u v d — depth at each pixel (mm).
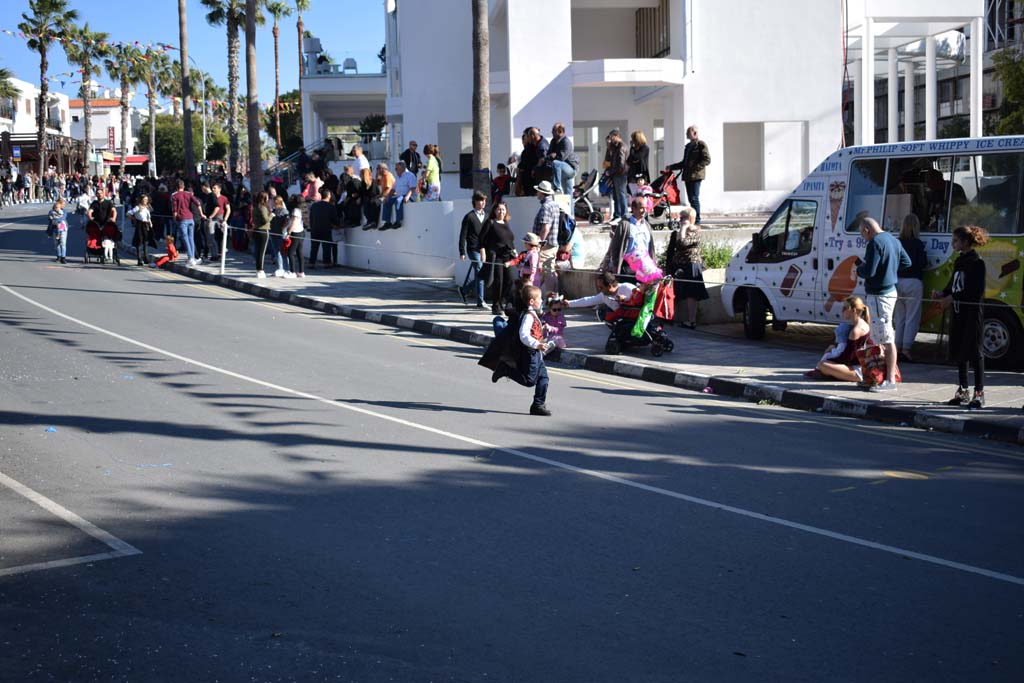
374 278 23547
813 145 28516
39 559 6188
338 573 5961
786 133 28781
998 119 36719
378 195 25500
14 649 4930
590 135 32781
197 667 4727
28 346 14539
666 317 13898
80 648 4941
